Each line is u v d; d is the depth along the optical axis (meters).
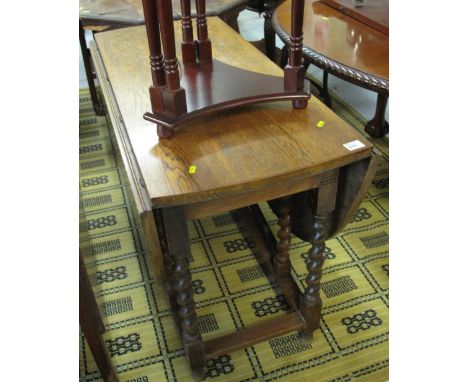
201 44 1.22
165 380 1.24
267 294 1.48
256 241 1.58
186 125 1.03
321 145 0.96
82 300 0.97
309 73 2.79
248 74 1.15
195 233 1.73
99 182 1.98
